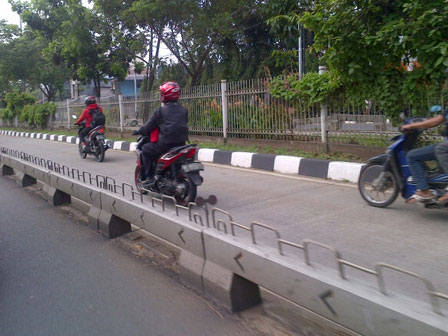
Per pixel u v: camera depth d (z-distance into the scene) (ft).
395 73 23.82
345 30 23.52
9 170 32.71
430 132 21.59
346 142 26.86
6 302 11.62
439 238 14.02
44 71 92.73
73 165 34.81
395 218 16.43
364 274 11.32
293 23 39.73
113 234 16.55
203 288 11.18
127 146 43.55
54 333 9.90
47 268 13.94
